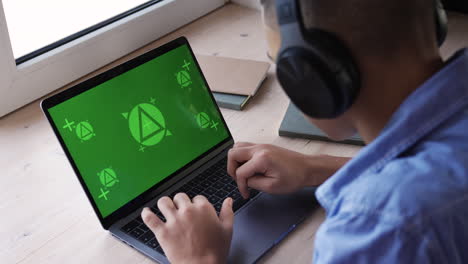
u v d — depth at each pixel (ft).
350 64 1.94
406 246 1.84
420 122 2.00
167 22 5.25
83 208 3.34
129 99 3.42
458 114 2.01
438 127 2.01
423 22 1.97
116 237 3.09
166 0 5.23
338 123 2.23
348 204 2.01
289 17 1.97
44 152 3.86
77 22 4.76
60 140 3.10
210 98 3.77
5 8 4.33
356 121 2.18
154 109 3.50
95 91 3.30
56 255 3.02
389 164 2.00
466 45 4.54
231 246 2.92
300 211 3.11
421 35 1.97
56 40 4.59
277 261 2.85
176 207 2.98
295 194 3.24
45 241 3.12
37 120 4.22
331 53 1.93
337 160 3.32
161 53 3.62
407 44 1.94
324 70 1.96
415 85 2.01
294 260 2.84
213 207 3.00
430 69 2.03
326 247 2.05
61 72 4.53
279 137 3.79
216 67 4.49
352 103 2.05
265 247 2.90
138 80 3.48
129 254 2.98
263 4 2.14
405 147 2.01
